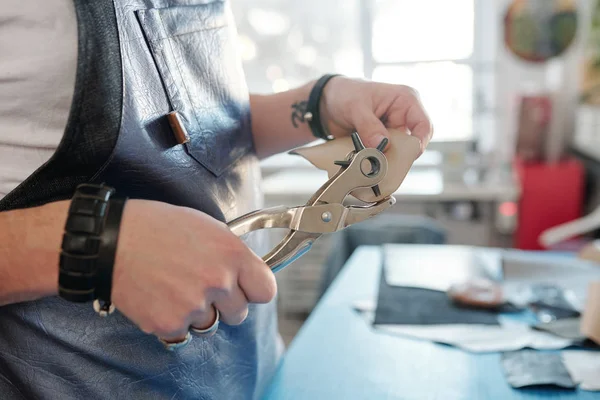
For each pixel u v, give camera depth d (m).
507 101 2.97
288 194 2.59
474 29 2.95
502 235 2.85
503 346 0.85
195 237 0.34
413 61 3.04
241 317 0.37
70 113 0.35
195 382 0.50
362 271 1.28
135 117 0.38
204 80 0.48
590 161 2.58
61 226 0.35
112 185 0.40
